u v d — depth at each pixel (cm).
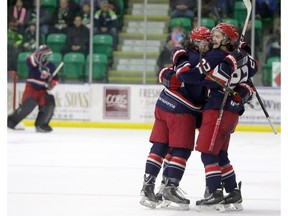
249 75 1084
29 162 1686
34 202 1120
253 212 1063
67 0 3059
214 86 1050
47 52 2552
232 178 1088
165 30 3145
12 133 2553
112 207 1085
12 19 3039
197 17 3112
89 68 3016
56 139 2347
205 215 1029
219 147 1055
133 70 3084
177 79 1075
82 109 2970
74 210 1050
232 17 3092
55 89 2972
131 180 1401
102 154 1897
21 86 2981
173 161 1079
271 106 2942
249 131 2930
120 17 3155
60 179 1400
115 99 2961
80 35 3033
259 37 3036
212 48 1076
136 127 2955
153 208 1082
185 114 1075
